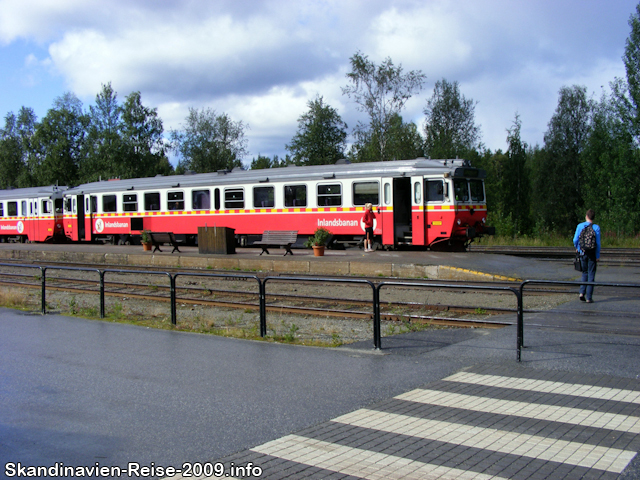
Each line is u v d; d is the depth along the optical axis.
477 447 4.84
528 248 26.77
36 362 8.21
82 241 37.88
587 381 6.77
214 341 9.63
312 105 56.97
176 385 6.93
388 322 11.32
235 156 67.12
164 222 29.30
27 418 5.80
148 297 15.55
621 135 43.78
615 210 39.94
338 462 4.58
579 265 12.42
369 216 21.66
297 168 25.09
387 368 7.58
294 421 5.57
